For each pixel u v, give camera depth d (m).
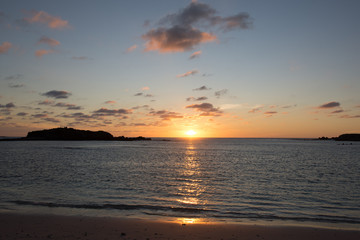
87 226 12.48
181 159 57.97
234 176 32.59
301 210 17.17
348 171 38.00
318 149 109.62
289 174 34.59
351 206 18.38
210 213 16.05
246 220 14.59
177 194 21.89
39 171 35.69
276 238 11.39
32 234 11.24
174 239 10.99
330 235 11.87
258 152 87.06
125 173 34.53
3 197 19.56
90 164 45.75
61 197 19.91
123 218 14.08
